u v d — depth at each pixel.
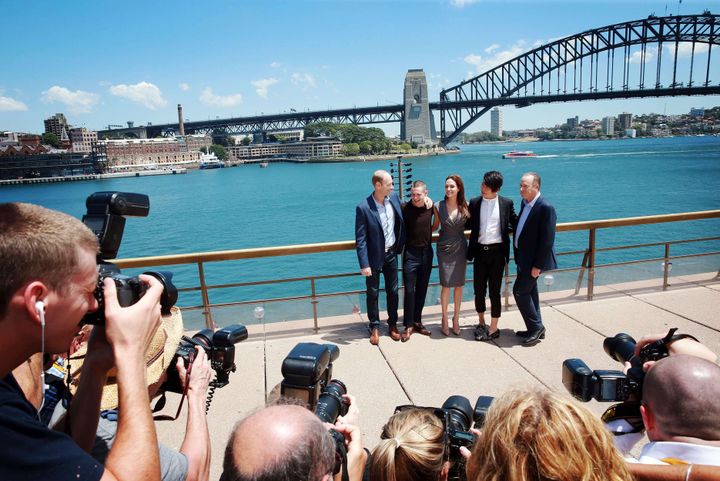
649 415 1.41
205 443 1.38
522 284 4.51
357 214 4.66
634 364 1.96
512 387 1.33
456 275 4.71
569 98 163.62
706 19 137.88
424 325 5.18
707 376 1.30
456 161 163.50
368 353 4.47
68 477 0.89
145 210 1.74
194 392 1.48
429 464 1.44
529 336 4.59
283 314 5.07
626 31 150.50
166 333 1.51
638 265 5.82
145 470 0.99
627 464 1.26
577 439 1.12
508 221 4.57
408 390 3.79
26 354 0.99
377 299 4.75
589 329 4.83
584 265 5.82
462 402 2.05
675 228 30.94
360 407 3.57
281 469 1.01
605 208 49.53
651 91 138.25
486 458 1.21
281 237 47.25
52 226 0.98
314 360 1.71
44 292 0.95
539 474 1.09
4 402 0.91
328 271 28.19
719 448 1.25
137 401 1.04
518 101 179.62
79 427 1.15
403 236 4.72
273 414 1.13
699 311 5.11
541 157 162.25
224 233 51.25
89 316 1.13
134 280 1.17
